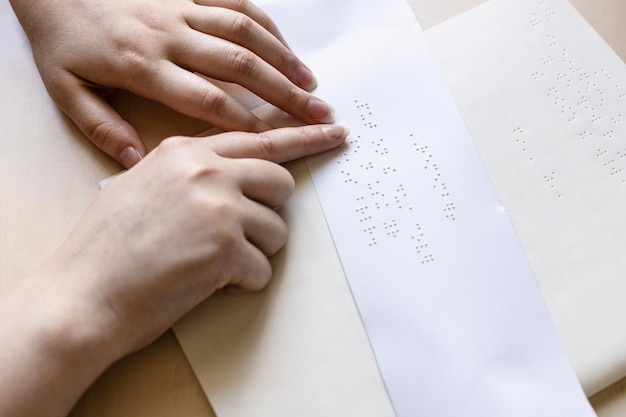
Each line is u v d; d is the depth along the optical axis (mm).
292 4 481
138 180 405
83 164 442
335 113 450
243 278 399
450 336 397
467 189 427
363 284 410
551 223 418
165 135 448
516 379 389
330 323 404
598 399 390
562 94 448
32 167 441
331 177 436
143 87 444
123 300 382
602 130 439
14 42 476
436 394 388
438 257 413
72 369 375
